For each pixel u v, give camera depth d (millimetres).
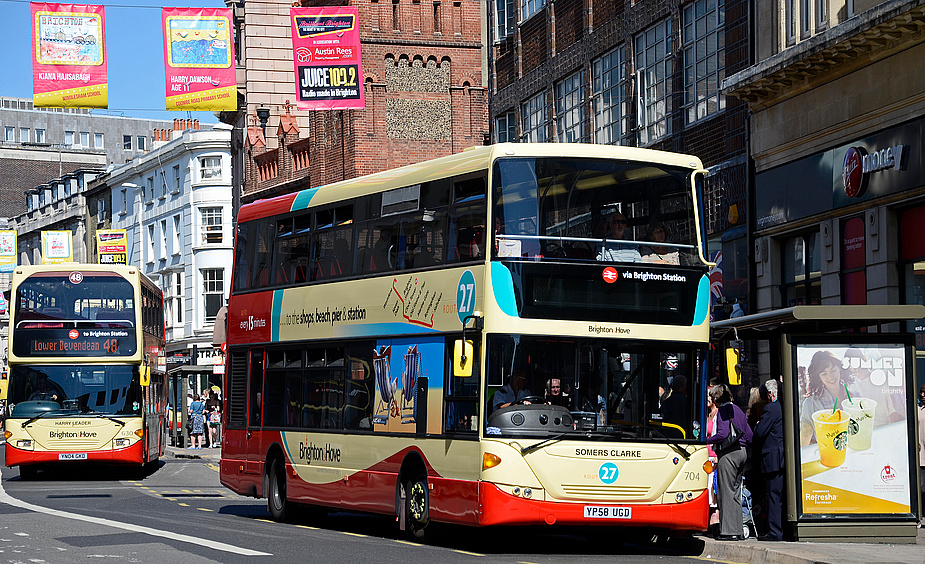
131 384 38500
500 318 17625
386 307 20469
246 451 25000
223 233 80000
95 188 97438
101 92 32156
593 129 39062
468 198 18516
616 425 17766
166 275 84062
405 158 51594
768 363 29469
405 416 19672
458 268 18562
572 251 17969
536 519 17375
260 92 66062
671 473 17844
